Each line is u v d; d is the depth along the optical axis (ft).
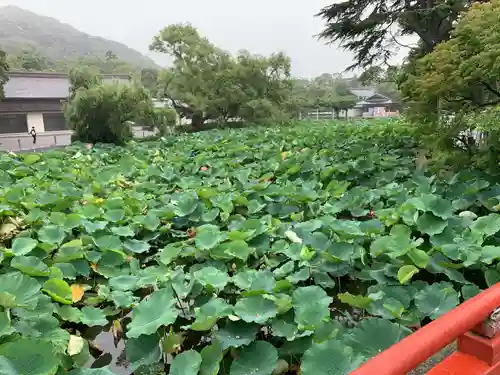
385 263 14.82
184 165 37.06
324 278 14.33
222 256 15.55
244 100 95.09
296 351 10.64
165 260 15.89
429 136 27.53
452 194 21.25
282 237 17.71
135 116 66.33
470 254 13.60
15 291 11.59
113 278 14.75
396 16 49.73
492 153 24.12
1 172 31.22
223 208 20.61
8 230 19.10
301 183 26.23
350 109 182.09
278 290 12.78
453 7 40.98
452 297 11.73
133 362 10.89
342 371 8.61
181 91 92.07
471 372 5.78
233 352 11.05
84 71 69.82
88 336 13.47
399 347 4.64
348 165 29.22
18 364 8.80
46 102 128.98
